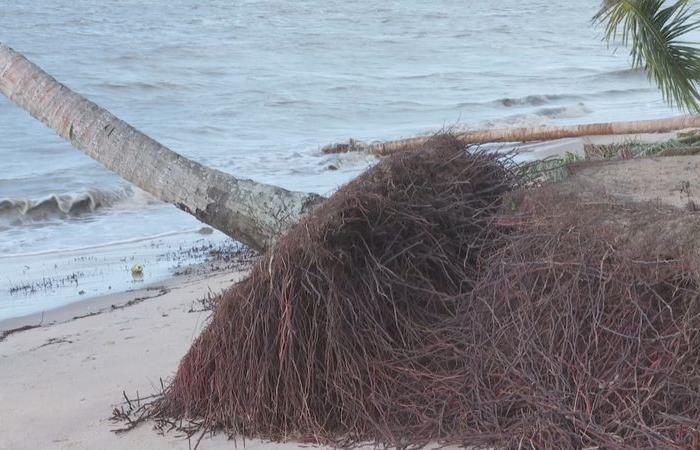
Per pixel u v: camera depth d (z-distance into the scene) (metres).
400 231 5.45
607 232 4.71
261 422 5.02
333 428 4.94
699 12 9.71
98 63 39.91
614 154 10.52
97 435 5.32
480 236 5.61
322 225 5.11
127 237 14.48
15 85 6.57
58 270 12.14
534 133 20.42
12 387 6.59
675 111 28.23
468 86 37.03
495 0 91.81
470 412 4.60
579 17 72.00
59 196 16.50
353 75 39.84
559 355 4.43
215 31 55.69
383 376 4.91
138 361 7.07
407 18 69.50
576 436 4.16
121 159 6.40
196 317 8.55
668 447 3.92
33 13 59.94
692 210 5.04
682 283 4.39
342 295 5.06
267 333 5.03
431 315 5.22
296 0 82.00
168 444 5.04
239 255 12.68
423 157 5.88
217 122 28.12
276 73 39.44
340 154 21.70
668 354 4.19
